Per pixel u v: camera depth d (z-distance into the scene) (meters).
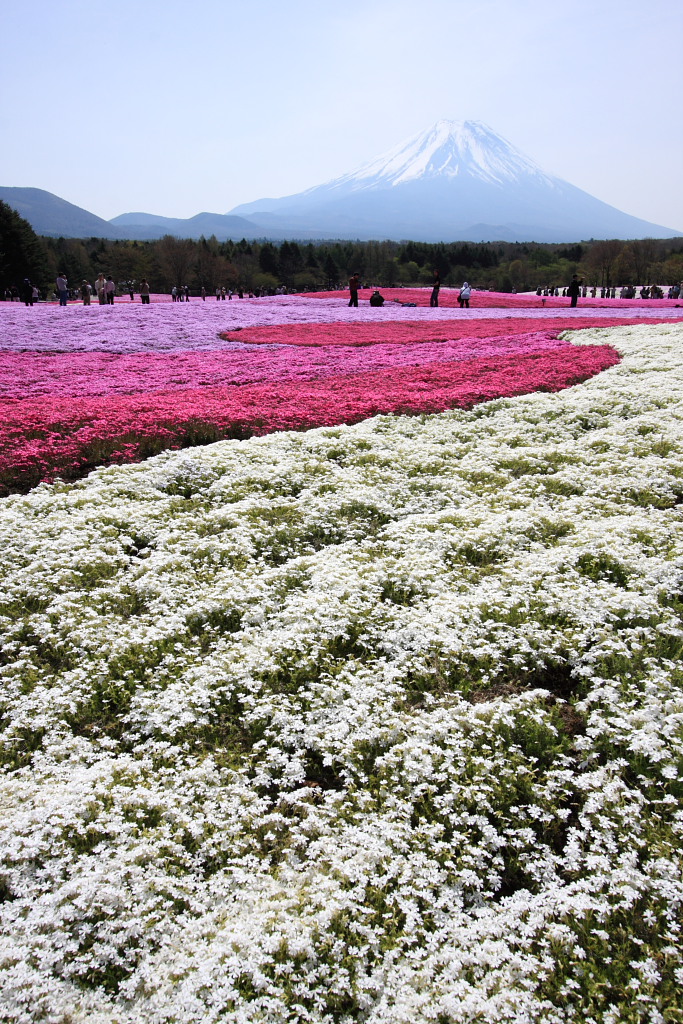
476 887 4.38
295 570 8.35
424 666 6.43
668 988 3.62
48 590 7.69
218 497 10.48
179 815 4.77
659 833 4.56
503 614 7.12
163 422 14.05
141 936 3.99
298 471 11.59
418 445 13.24
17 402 16.14
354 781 5.27
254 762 5.51
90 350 25.95
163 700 5.97
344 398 17.11
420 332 30.89
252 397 16.98
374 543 9.07
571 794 5.05
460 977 3.74
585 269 144.00
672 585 7.57
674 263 126.38
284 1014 3.51
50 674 6.45
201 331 31.34
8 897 4.25
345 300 55.00
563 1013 3.56
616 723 5.45
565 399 16.64
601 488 10.76
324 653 6.70
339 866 4.37
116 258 126.00
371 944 3.92
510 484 11.08
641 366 20.14
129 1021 3.46
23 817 4.60
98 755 5.46
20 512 9.62
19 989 3.58
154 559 8.39
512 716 5.75
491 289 139.38
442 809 4.82
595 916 4.09
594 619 6.88
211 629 7.18
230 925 3.96
